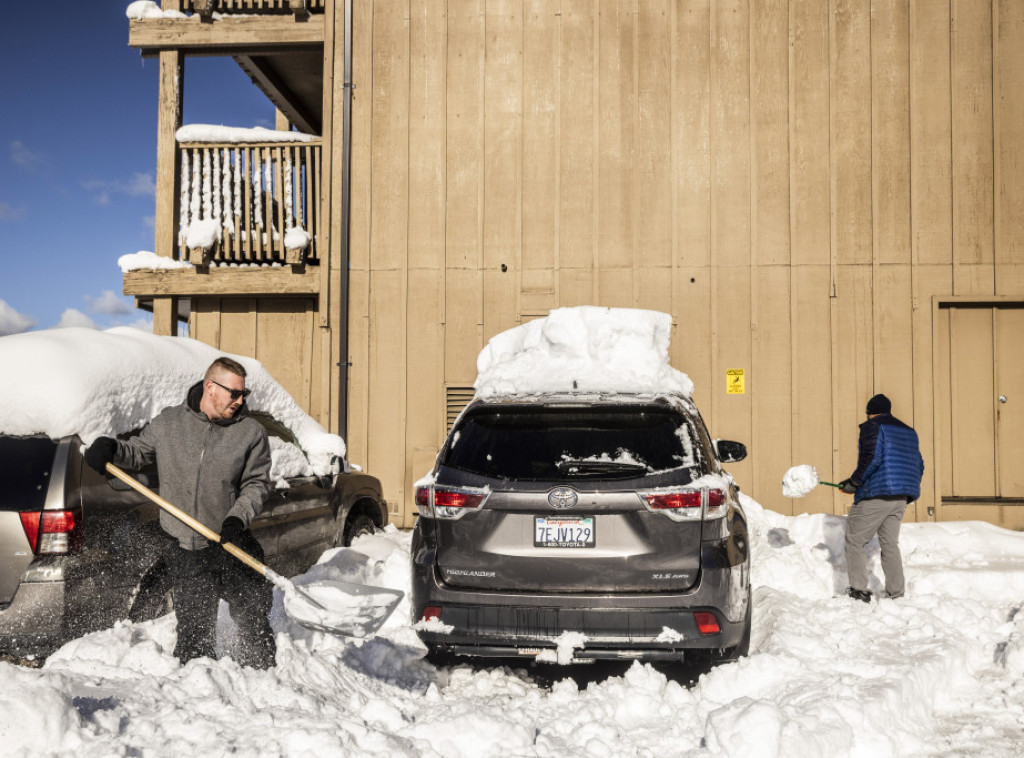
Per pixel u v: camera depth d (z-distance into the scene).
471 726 3.17
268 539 5.35
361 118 9.75
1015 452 9.05
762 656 3.96
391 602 3.68
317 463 5.78
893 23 9.28
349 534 6.84
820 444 9.11
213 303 10.44
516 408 4.24
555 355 5.39
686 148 9.42
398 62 9.75
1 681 2.69
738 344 9.25
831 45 9.32
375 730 2.97
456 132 9.66
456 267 9.57
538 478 4.01
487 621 3.95
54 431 4.04
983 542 7.51
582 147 9.52
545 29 9.63
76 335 4.61
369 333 9.60
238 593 3.79
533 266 9.50
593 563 3.91
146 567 4.30
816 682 3.73
